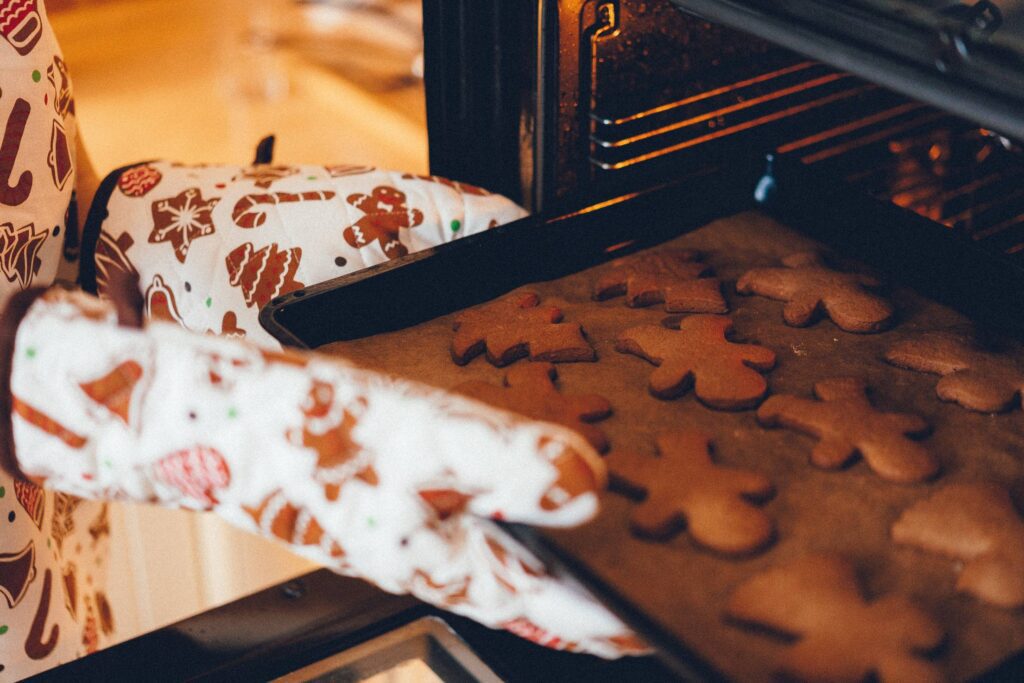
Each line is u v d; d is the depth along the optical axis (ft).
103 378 3.14
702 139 4.33
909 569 3.24
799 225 4.17
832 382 3.61
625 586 3.18
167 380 3.13
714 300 3.84
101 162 7.11
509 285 3.95
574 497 3.12
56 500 4.10
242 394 3.11
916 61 3.28
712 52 4.26
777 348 3.75
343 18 8.45
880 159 4.70
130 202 4.09
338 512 3.13
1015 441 3.50
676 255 4.01
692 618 3.13
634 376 3.68
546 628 3.25
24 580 3.92
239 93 7.92
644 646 3.27
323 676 3.76
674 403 3.60
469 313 3.84
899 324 3.82
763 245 4.09
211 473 3.15
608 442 3.48
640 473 3.36
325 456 3.11
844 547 3.27
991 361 3.65
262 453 3.13
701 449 3.43
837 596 3.13
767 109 4.42
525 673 3.74
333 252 3.97
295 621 3.83
